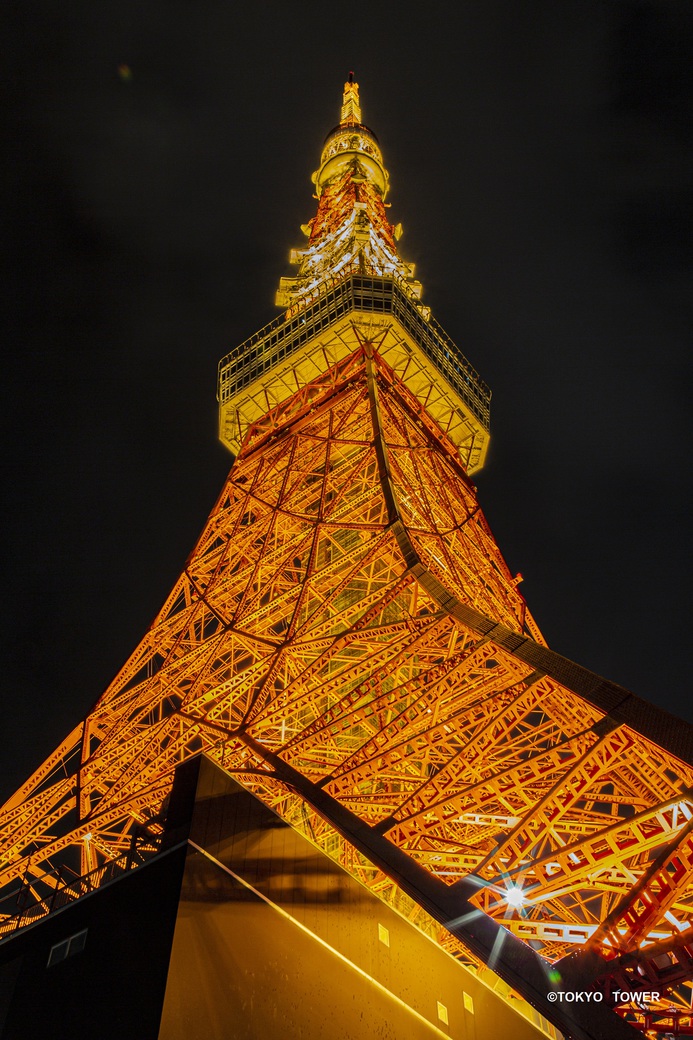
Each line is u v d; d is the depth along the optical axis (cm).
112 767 4425
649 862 2919
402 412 7250
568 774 2591
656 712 2481
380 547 4994
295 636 4619
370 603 4684
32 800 4403
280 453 7006
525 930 2538
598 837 2416
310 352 7919
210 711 4338
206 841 2452
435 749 4191
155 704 4856
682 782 2527
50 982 2255
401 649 4091
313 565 5231
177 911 2202
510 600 5875
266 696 4181
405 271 9794
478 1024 2698
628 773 3244
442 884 2436
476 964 3053
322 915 2519
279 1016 2173
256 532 6262
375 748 3681
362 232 9756
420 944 2756
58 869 2956
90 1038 2019
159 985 2028
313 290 9000
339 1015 2309
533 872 2498
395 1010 2472
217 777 2691
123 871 2514
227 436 8356
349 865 3538
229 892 2364
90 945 2283
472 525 6594
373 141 13200
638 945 2019
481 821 3422
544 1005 2019
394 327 7725
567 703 3131
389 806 3447
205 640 5003
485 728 3225
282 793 3872
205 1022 2027
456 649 4262
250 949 2266
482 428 8269
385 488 5378
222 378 8412
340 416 7062
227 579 5862
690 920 2222
